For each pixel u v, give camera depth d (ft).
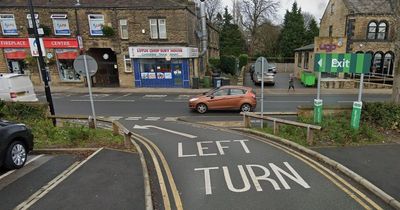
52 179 18.90
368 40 91.81
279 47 190.70
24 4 81.15
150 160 23.81
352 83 85.56
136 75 84.02
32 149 23.32
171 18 79.15
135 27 80.64
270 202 15.96
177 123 42.29
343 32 97.14
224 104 50.37
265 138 31.14
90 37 82.12
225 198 16.56
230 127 39.32
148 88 82.94
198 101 50.49
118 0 80.94
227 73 112.88
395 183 17.74
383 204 15.56
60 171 20.48
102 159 22.82
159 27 80.33
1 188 17.46
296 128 31.07
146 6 78.79
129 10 79.66
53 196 16.17
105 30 80.38
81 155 24.50
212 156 24.53
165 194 17.16
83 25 81.46
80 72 31.96
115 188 17.21
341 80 85.66
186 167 21.90
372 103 32.68
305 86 89.30
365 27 91.35
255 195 16.85
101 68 88.69
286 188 17.71
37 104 36.73
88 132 29.55
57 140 28.60
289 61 179.11
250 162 22.63
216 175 20.10
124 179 18.62
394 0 32.71
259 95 72.13
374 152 23.81
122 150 25.70
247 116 36.73
